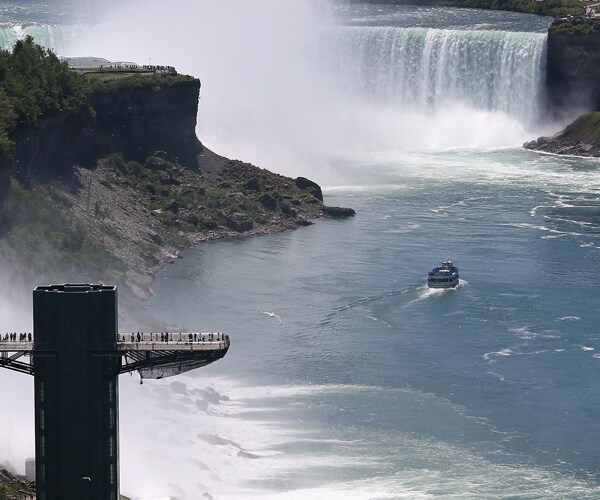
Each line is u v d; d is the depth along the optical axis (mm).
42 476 153000
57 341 150125
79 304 149625
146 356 151875
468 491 199250
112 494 153500
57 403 151250
